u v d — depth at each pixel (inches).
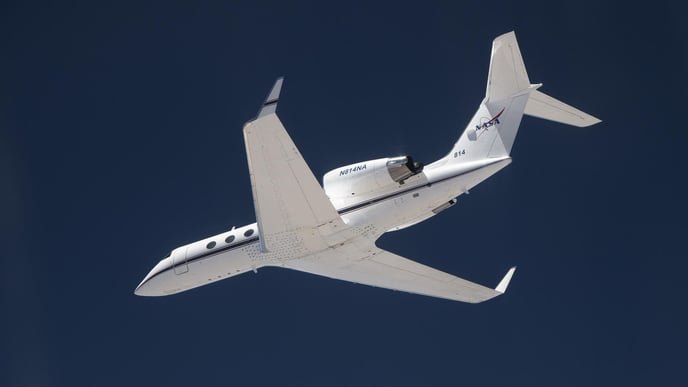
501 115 2386.8
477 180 2386.8
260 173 2190.0
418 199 2410.2
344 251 2546.8
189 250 2679.6
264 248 2287.2
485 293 2785.4
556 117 2522.1
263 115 2027.6
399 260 2652.6
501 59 2397.9
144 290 2741.1
